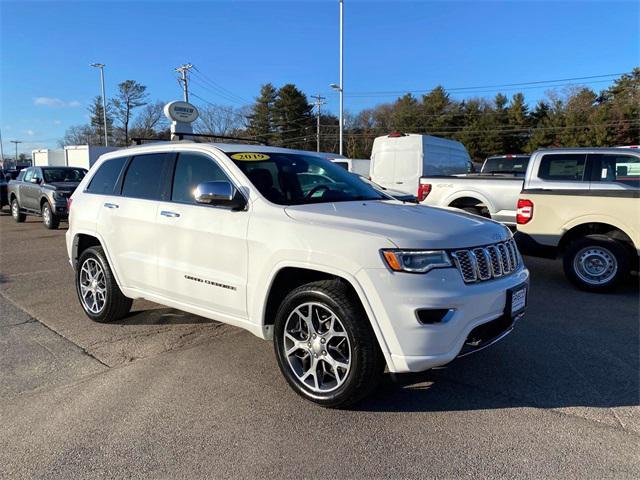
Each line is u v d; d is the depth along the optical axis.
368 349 3.20
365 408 3.43
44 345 4.62
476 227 3.55
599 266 6.52
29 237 12.20
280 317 3.59
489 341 3.37
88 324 5.23
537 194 6.95
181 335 4.88
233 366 4.14
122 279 4.88
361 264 3.15
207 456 2.88
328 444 3.00
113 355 4.38
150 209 4.53
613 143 55.12
